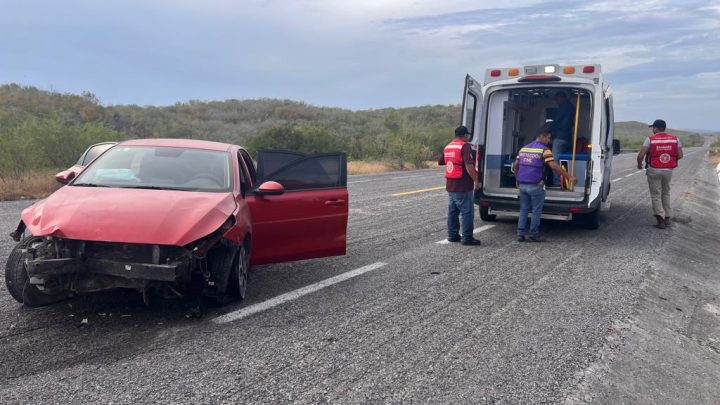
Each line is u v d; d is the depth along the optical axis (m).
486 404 3.65
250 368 4.04
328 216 6.50
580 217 10.62
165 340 4.51
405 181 20.39
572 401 3.76
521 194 9.49
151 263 4.57
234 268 5.30
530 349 4.62
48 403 3.41
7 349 4.21
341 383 3.86
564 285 6.68
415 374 4.05
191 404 3.47
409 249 8.48
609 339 4.94
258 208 5.97
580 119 10.95
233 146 6.70
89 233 4.57
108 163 6.00
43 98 40.06
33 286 4.89
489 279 6.86
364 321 5.15
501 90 10.14
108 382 3.72
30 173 14.48
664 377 4.32
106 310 5.16
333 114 68.19
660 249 9.15
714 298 6.81
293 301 5.68
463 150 8.74
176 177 5.80
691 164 37.69
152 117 47.31
